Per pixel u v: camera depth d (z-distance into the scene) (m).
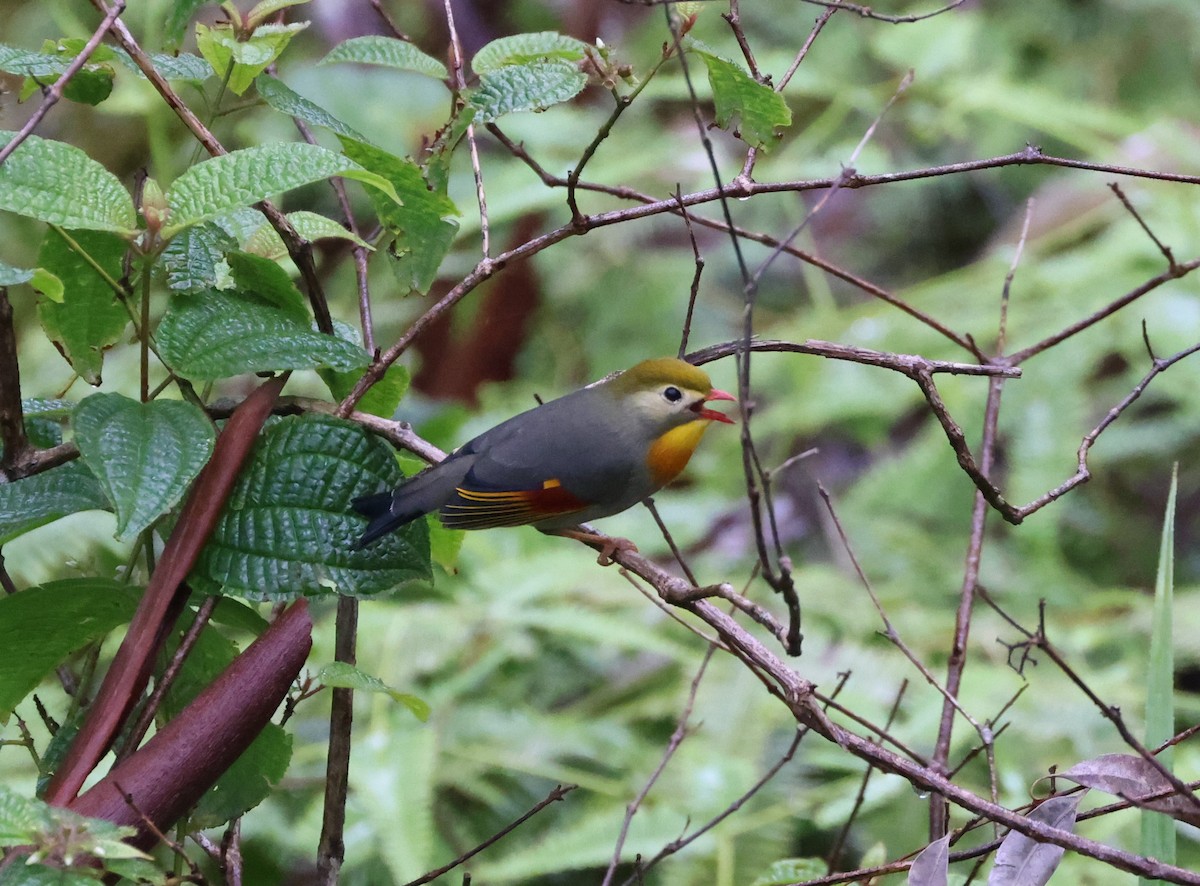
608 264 13.70
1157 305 12.25
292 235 5.48
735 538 12.26
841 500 12.55
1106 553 12.51
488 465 6.67
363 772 8.41
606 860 8.04
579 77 5.56
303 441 5.29
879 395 12.62
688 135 13.88
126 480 4.48
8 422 5.36
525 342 13.37
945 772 5.87
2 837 3.70
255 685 4.57
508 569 10.24
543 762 8.98
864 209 14.95
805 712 4.30
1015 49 15.52
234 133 11.75
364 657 9.46
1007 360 6.41
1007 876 4.66
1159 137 13.80
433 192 5.70
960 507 12.08
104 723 4.49
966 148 14.88
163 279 5.55
